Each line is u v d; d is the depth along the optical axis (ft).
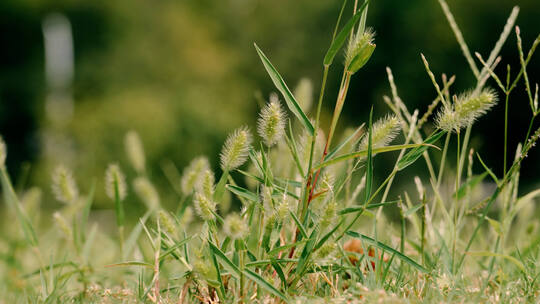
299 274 3.38
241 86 35.37
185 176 3.73
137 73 35.99
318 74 32.68
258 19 37.11
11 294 3.80
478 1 27.86
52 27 37.70
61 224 3.77
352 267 3.50
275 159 3.82
